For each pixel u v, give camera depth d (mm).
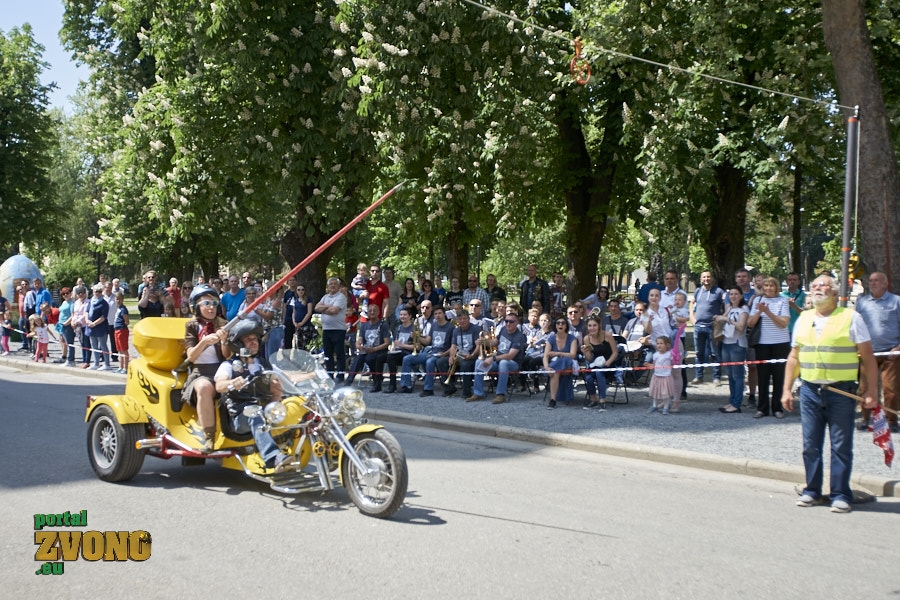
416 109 14914
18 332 22844
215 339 7230
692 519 6578
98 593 4789
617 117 17797
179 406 7570
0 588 4863
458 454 9242
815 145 14680
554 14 17812
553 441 9758
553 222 21031
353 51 15070
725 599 4812
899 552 5793
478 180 16672
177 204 17234
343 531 6035
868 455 8664
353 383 14656
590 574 5188
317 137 16156
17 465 8180
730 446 9102
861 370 7082
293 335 16609
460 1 14516
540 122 16516
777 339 10898
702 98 14945
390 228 30875
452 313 15055
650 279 15469
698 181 15320
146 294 16016
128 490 7262
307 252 17656
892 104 16281
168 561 5348
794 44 14898
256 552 5539
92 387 14891
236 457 7098
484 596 4777
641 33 15438
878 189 11398
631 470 8484
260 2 16047
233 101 16766
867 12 15109
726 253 18812
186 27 16859
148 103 17812
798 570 5355
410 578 5059
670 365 11359
